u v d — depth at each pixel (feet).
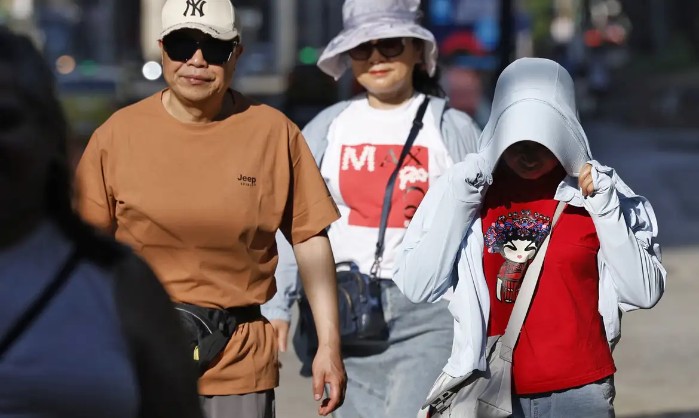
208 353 39.75
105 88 245.24
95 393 22.17
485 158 41.45
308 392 74.49
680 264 127.95
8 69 21.85
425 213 42.16
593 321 41.01
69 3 513.86
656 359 85.46
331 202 42.55
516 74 41.83
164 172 40.16
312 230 42.32
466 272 41.27
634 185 210.79
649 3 546.26
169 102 41.37
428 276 41.19
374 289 50.11
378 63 52.29
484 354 41.01
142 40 547.49
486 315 41.24
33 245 22.45
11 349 21.99
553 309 40.81
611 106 407.85
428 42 52.65
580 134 41.29
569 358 40.63
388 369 50.21
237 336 40.45
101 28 515.91
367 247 50.98
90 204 40.60
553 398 40.96
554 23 614.75
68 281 22.41
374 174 51.42
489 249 41.45
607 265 40.93
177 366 23.30
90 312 22.40
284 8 488.02
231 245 40.29
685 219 169.27
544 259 41.01
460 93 190.49
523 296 40.88
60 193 22.80
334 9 439.63
